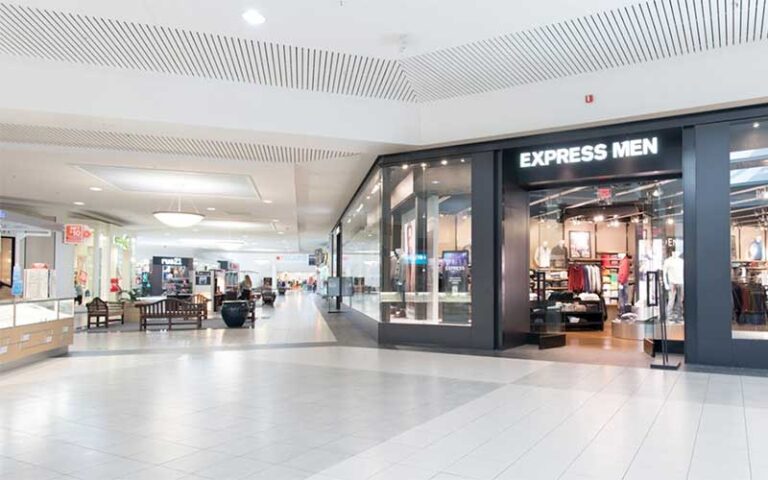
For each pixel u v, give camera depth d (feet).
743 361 22.21
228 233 83.30
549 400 16.96
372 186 36.60
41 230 32.14
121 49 21.02
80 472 10.88
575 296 39.83
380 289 32.65
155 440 13.03
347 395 17.81
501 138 27.78
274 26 19.66
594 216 43.01
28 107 22.41
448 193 30.22
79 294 59.11
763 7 17.90
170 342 32.89
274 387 19.15
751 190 22.57
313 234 89.45
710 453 11.88
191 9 18.33
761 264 22.52
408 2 18.07
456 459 11.60
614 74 23.34
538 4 18.08
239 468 11.10
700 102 22.07
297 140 27.35
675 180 27.25
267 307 72.33
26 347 24.35
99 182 38.37
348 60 22.47
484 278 28.37
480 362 24.41
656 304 28.37
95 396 17.81
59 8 18.04
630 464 11.23
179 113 24.23
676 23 19.12
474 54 21.91
